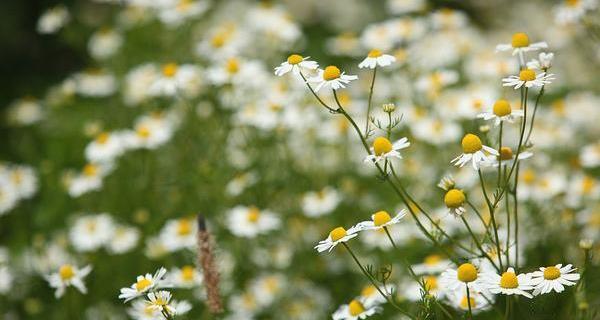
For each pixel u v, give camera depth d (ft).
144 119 23.35
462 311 13.05
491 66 23.00
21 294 21.31
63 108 28.25
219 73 21.07
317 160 22.22
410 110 21.81
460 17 24.84
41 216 23.47
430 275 14.71
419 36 23.26
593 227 18.39
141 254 19.97
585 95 24.11
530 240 17.90
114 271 19.93
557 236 18.33
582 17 17.66
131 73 26.27
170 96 24.23
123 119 26.17
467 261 12.67
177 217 21.26
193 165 22.06
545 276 10.69
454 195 11.35
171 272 16.93
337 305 18.65
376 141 11.41
